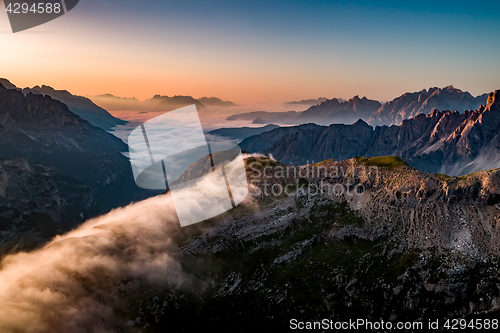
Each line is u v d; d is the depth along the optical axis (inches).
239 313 3282.5
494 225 3444.9
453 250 3403.1
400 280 3324.3
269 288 3506.4
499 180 3646.7
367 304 3272.6
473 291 3061.0
